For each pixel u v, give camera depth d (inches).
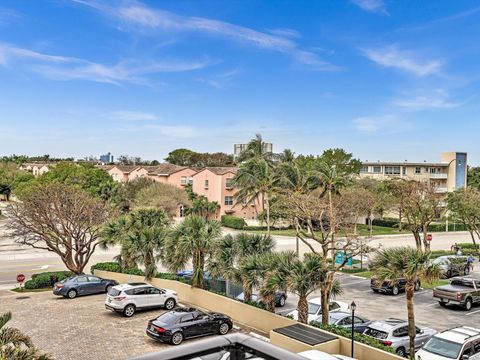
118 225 1146.7
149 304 860.6
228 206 2657.5
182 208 2524.6
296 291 692.1
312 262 684.1
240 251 818.2
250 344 119.7
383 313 929.5
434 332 716.7
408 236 2293.3
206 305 871.1
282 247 1823.3
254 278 728.3
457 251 1621.6
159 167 3142.2
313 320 743.1
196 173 2758.4
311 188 1663.4
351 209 1248.2
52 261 1501.0
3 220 2411.4
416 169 3068.4
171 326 683.4
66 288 983.0
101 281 1033.5
